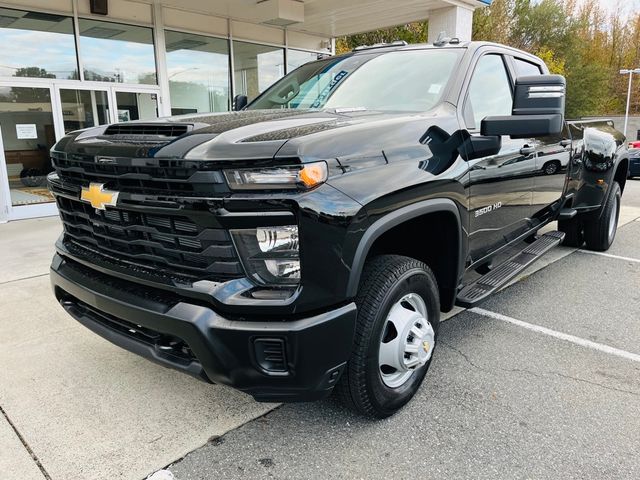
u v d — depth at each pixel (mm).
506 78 3686
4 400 2762
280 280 1940
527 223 4078
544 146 3953
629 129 37219
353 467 2244
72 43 8664
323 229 1918
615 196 5812
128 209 2172
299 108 3238
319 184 1933
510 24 37094
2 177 8109
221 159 1861
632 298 4422
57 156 2580
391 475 2191
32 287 4645
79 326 3758
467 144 2809
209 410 2689
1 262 5520
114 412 2660
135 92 9570
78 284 2480
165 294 2150
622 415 2631
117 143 2225
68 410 2672
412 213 2324
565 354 3344
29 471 2211
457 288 2908
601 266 5402
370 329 2281
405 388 2641
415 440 2428
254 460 2293
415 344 2516
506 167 3297
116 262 2381
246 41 11242
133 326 2332
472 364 3193
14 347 3408
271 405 2742
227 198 1887
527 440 2422
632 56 46250
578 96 40594
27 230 7379
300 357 1948
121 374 3057
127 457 2309
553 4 39156
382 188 2131
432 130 2592
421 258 2928
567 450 2348
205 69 10648
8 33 7992
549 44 39250
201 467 2246
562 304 4281
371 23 11961
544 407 2705
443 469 2227
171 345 2203
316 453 2340
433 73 3129
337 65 3646
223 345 1943
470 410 2676
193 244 2033
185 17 10031
